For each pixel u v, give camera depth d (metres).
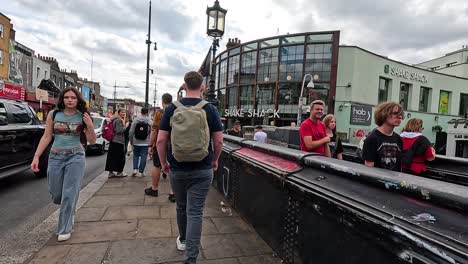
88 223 3.72
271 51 27.31
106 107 61.47
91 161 10.04
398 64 25.06
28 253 2.93
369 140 2.80
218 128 2.75
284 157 3.08
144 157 6.92
